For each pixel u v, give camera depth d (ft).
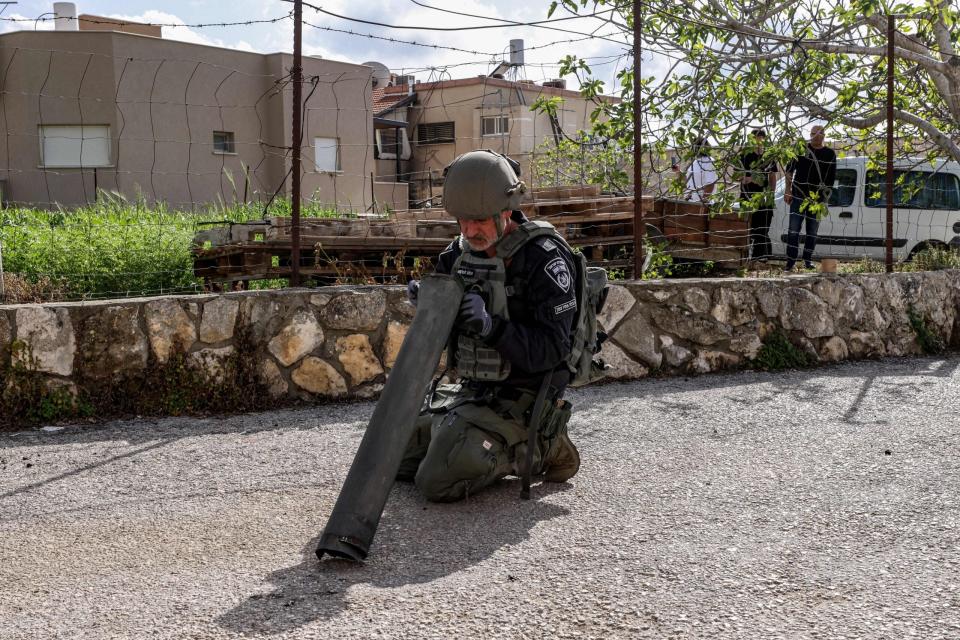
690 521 10.02
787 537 9.45
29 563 8.91
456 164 9.82
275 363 16.67
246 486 11.57
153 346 15.89
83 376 15.53
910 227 37.29
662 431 14.55
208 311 16.21
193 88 62.54
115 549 9.30
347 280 19.98
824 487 11.32
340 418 15.65
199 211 38.50
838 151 34.12
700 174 31.71
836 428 14.61
